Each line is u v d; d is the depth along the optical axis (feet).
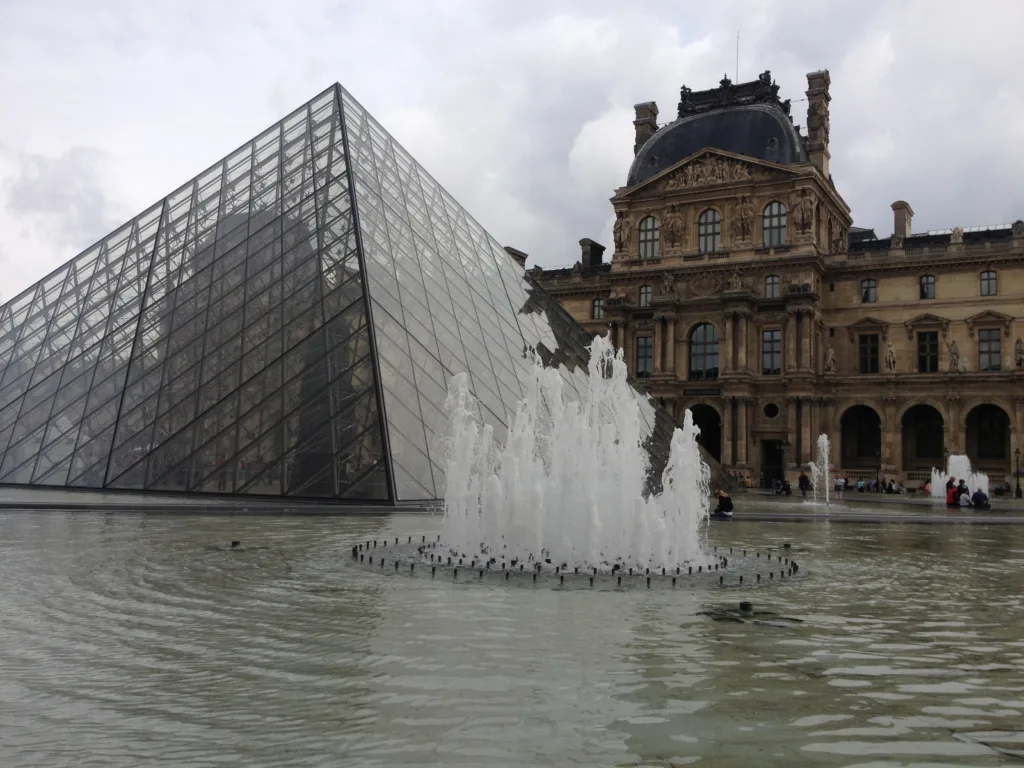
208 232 203.41
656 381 373.81
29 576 71.15
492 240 242.78
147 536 101.35
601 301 416.67
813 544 112.98
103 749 32.22
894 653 48.75
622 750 32.63
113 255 214.48
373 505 143.43
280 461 151.84
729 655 47.50
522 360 195.31
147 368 178.29
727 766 31.17
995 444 352.08
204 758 31.35
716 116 396.78
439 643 49.19
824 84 380.58
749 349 364.38
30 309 212.64
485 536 88.89
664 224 385.70
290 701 38.17
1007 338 338.54
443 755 31.86
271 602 61.05
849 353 365.61
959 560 95.76
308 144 213.05
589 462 87.45
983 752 33.04
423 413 158.71
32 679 41.39
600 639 50.88
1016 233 339.57
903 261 356.79
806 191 358.23
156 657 45.60
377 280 173.17
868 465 371.35
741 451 356.18
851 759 32.12
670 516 94.43
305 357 163.53
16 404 188.65
